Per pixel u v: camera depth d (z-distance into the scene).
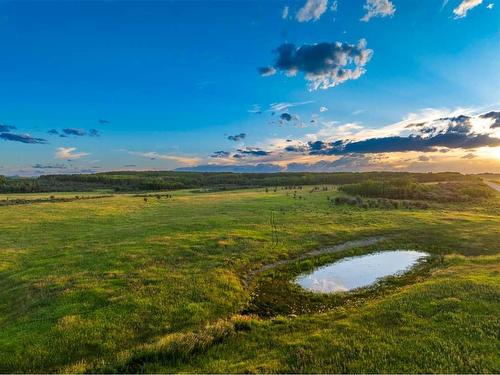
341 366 13.78
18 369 15.43
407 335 16.00
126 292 23.48
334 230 47.28
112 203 80.44
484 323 16.52
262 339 17.23
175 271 28.27
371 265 33.72
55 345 17.05
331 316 20.09
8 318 20.66
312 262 34.25
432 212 63.94
